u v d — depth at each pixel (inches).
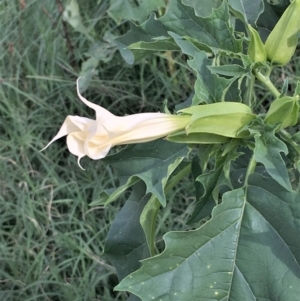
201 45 24.5
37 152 46.5
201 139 22.8
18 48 50.9
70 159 46.3
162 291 22.8
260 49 24.0
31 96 48.7
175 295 22.8
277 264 23.0
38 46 50.9
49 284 42.1
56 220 44.7
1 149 47.4
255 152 22.0
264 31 26.9
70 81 48.1
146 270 22.7
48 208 43.7
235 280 23.1
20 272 42.4
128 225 26.2
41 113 49.3
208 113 22.3
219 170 23.4
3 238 43.6
